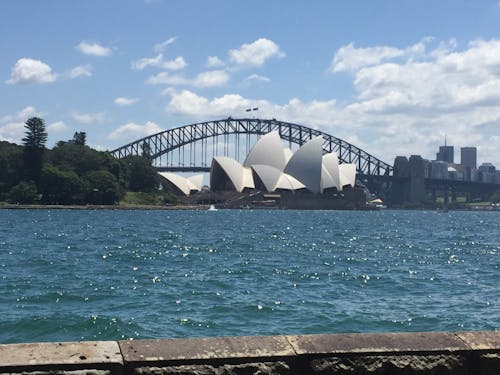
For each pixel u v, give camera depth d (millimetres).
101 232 88188
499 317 24234
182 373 6090
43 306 25703
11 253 51969
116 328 21422
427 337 6828
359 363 6449
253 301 27203
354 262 47906
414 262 48906
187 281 34000
